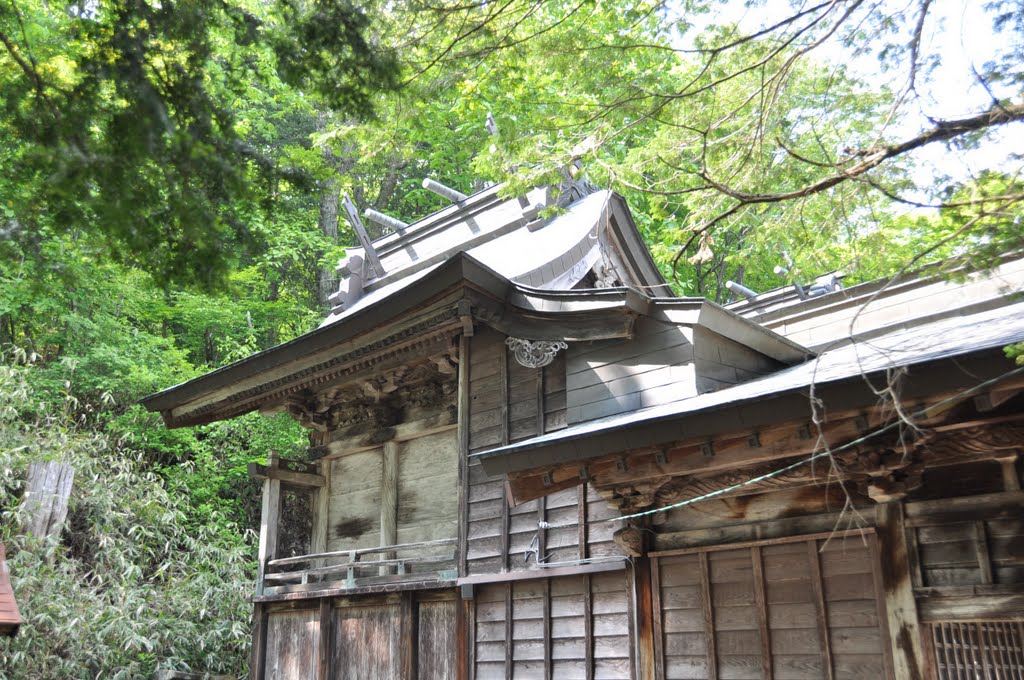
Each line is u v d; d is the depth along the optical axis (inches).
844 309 484.1
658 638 289.1
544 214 266.4
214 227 187.3
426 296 350.0
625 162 235.3
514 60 230.1
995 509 223.6
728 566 277.7
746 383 305.3
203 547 584.7
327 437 483.8
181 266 194.5
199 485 665.0
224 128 194.1
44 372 645.3
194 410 475.2
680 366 319.3
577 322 340.5
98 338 676.7
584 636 318.3
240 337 800.3
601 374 341.1
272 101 751.7
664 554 293.7
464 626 361.1
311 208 904.3
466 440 383.9
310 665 428.1
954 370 187.3
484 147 248.1
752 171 229.1
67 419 614.2
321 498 480.1
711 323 322.7
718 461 247.4
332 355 409.4
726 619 273.9
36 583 477.1
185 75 192.4
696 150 231.8
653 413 265.7
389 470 441.1
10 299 619.8
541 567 335.6
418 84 223.6
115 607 500.1
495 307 354.9
